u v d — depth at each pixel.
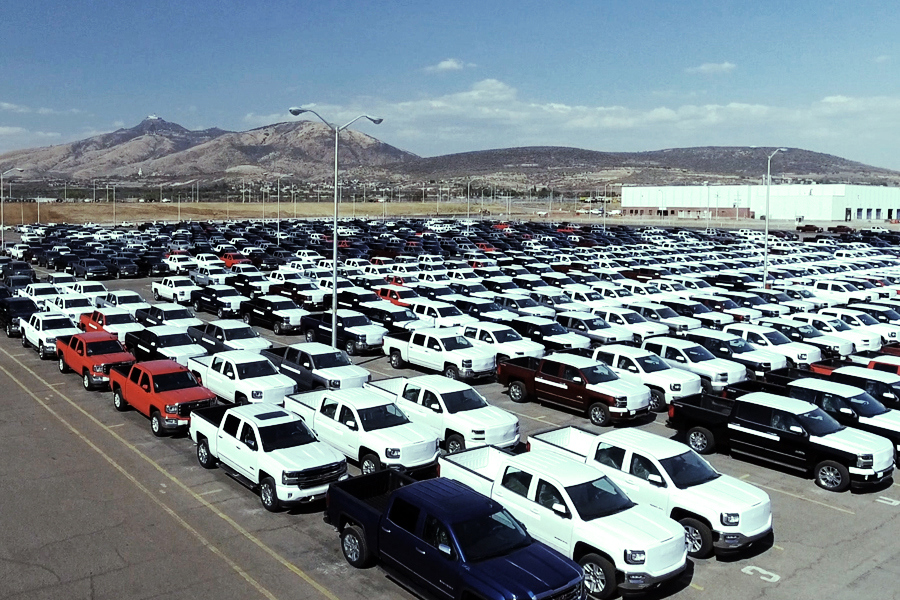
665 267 56.06
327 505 14.23
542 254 69.56
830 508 16.66
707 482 14.63
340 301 38.34
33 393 24.92
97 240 80.75
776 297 41.28
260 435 16.34
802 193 147.75
